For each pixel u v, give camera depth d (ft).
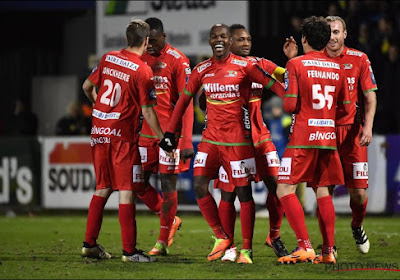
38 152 143.23
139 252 74.54
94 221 76.07
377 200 129.90
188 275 64.80
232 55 73.15
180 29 152.66
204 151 74.23
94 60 177.37
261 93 79.61
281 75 76.64
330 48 78.79
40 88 190.90
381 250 84.74
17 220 131.64
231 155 72.90
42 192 142.92
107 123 74.13
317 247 88.43
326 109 70.18
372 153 129.90
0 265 72.33
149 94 73.31
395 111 146.61
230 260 74.02
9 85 191.83
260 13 155.22
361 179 79.30
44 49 192.34
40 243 95.91
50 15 189.78
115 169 74.13
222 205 75.41
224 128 72.90
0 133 186.70
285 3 155.02
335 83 70.69
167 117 83.87
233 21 149.59
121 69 73.77
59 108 189.78
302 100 69.97
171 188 82.12
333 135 70.69
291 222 71.00
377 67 146.00
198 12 151.43
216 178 77.61
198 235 104.17
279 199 71.87
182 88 82.64
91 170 139.85
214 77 72.64
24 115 164.86
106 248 88.84
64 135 160.25
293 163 70.28
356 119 79.41
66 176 141.59
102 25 156.35
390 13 151.33
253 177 73.36
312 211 131.75
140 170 74.59
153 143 84.94
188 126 77.97
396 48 146.20
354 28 147.95
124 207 73.72
